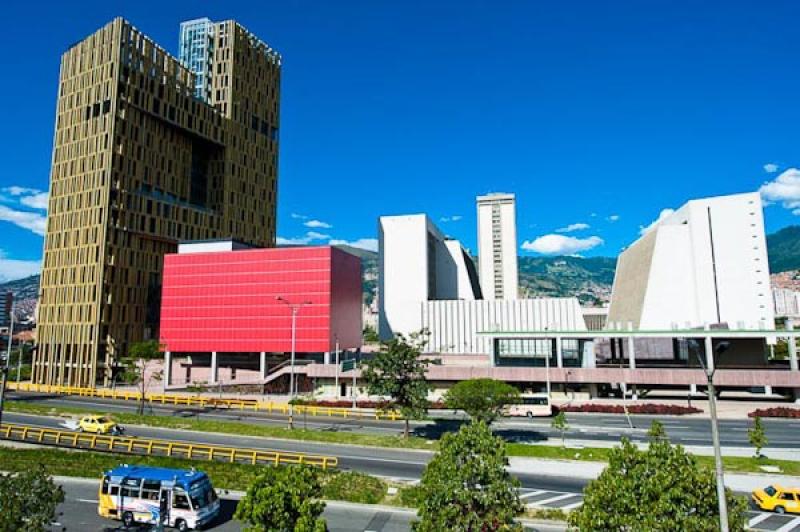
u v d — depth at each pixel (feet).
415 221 470.80
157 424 166.81
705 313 326.85
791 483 111.45
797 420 192.85
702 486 47.93
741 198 331.98
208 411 208.23
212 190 439.63
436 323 445.78
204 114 420.77
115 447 133.69
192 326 324.39
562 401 235.20
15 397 240.12
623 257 406.62
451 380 254.68
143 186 374.22
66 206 361.30
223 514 91.81
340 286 328.08
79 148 363.15
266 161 485.56
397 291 463.42
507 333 273.54
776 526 88.43
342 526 85.35
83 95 369.09
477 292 611.88
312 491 56.90
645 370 236.43
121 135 357.61
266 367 328.49
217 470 111.65
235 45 457.68
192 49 528.22
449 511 52.26
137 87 370.12
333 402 226.17
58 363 342.85
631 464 50.08
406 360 152.35
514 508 53.57
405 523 86.79
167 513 84.12
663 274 335.06
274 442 147.64
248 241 456.45
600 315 527.81
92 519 87.92
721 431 172.14
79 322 339.36
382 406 156.97
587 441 151.84
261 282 318.45
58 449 129.59
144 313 364.99
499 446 55.21
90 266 342.64
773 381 222.89
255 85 479.00
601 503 48.34
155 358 324.19
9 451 124.77
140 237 367.66
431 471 55.31
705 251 332.80
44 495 59.93
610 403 225.35
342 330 329.52
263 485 56.65
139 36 377.50
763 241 325.62
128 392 265.95
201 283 327.67
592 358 270.46
